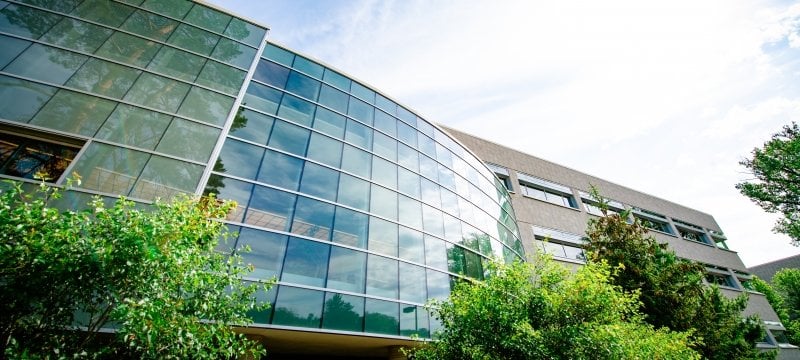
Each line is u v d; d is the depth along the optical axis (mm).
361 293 10641
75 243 3828
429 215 14969
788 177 21469
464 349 6711
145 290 4230
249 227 9578
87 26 11117
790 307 41688
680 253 34156
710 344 13812
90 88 9703
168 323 4281
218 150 10242
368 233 12078
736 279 36250
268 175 10906
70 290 3994
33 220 3740
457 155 19750
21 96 8695
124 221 4309
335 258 10688
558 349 6102
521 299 6996
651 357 7098
